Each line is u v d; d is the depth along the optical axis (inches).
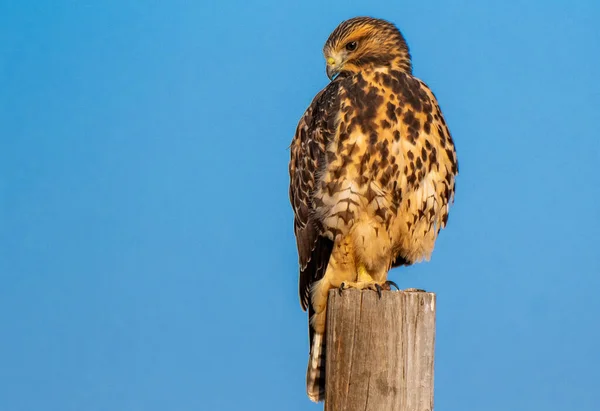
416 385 307.9
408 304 309.9
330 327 315.0
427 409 309.6
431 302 312.5
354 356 309.6
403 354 307.7
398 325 308.5
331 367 312.0
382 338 308.2
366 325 309.9
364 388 307.1
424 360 310.0
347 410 307.9
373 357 307.9
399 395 306.0
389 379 306.7
